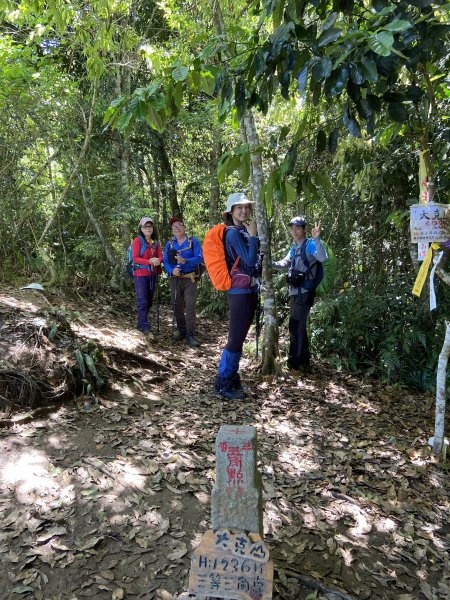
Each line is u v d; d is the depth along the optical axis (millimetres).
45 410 3309
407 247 5695
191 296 5891
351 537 2443
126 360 4473
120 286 8195
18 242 6898
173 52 6492
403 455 3400
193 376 4738
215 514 1733
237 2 5012
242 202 3836
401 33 1749
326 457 3266
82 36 5645
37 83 6094
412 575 2236
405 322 5398
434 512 2756
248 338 6199
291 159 2234
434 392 4832
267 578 1704
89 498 2457
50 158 7023
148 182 10406
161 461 2912
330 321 5727
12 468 2633
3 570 1983
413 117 2965
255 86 2105
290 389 4555
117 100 2156
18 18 5750
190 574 1748
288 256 5004
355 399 4500
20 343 3711
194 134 9453
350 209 6238
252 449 1703
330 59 1639
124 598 1917
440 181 3773
